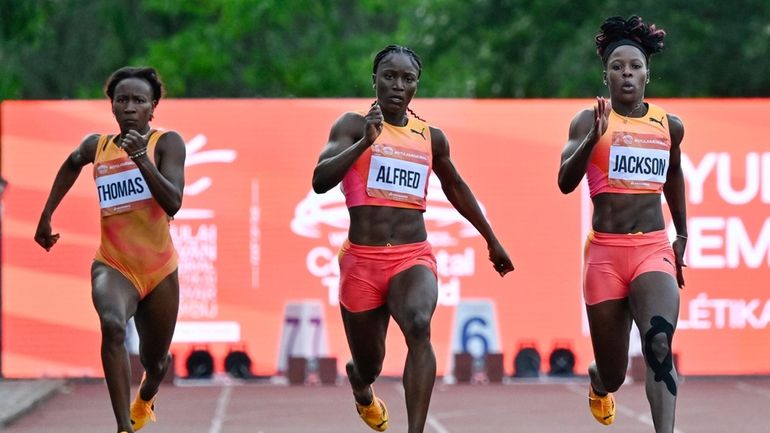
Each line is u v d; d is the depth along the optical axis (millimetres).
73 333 51750
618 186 25625
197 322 51625
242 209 51656
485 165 51906
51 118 51188
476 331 52000
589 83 82312
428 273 25469
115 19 97625
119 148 26438
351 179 25672
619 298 25828
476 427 37938
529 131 51969
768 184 51719
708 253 51844
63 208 51438
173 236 51469
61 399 46812
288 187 51750
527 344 52094
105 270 26219
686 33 79562
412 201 25672
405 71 25625
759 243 51812
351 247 25766
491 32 85688
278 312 51812
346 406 43969
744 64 79938
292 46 98625
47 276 51625
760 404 44312
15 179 51188
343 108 51812
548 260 52062
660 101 51844
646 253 25594
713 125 51750
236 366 51562
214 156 51531
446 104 51906
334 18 98438
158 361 27750
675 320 25000
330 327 51844
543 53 83125
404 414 41094
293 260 51812
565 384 51438
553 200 52000
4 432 37312
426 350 24703
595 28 81625
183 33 95812
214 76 95375
